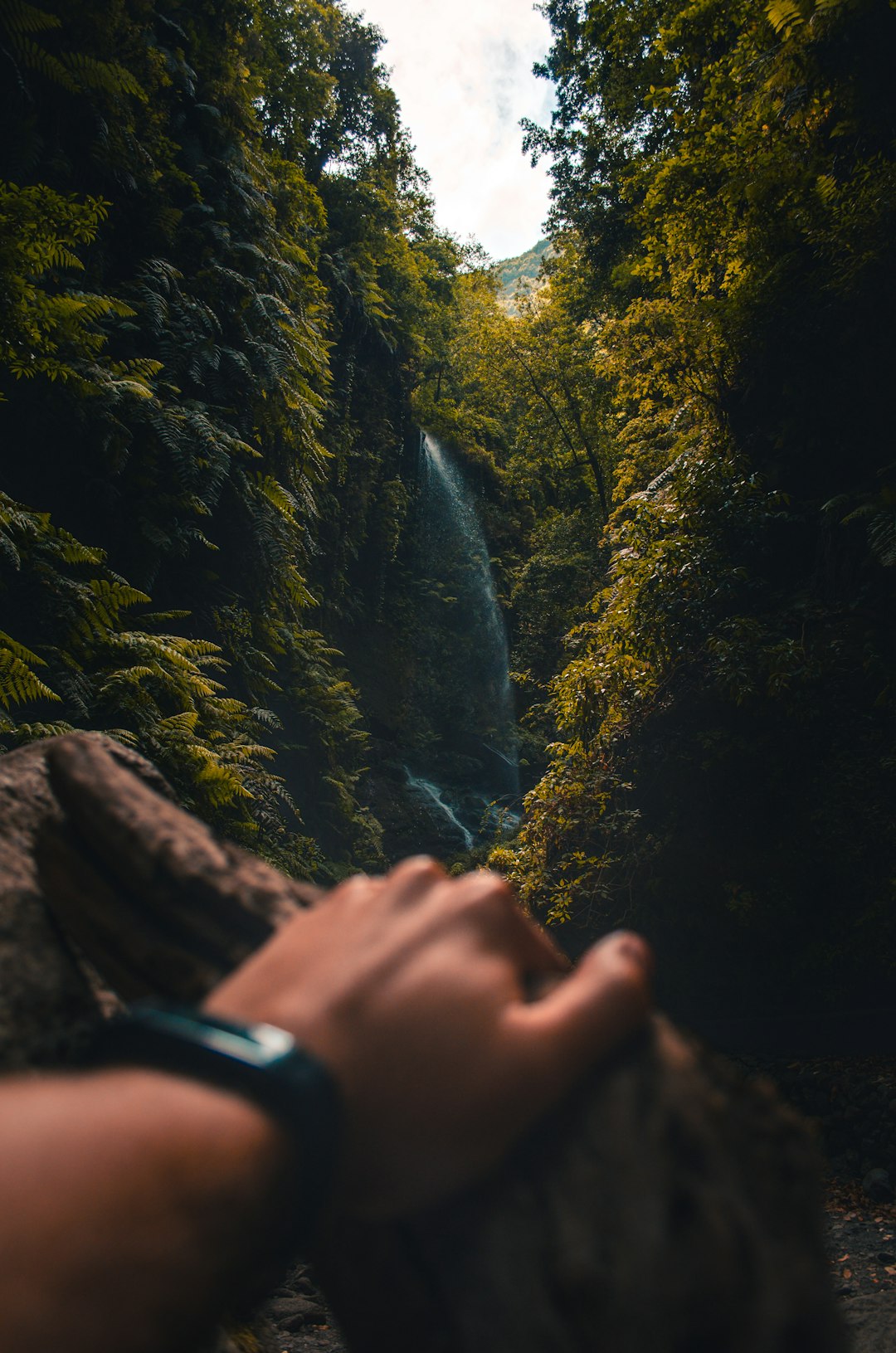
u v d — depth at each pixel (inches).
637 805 321.7
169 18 468.8
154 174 399.2
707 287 419.5
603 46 579.2
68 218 221.9
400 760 816.3
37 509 324.5
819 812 288.5
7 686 191.9
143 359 341.1
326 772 540.1
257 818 325.4
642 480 536.4
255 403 444.1
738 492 335.9
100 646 270.5
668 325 420.5
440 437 1087.6
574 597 800.9
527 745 908.0
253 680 419.2
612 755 332.2
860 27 316.2
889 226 319.6
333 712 545.0
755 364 379.6
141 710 259.3
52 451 321.4
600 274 725.3
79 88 320.8
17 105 320.2
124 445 321.4
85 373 309.0
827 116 372.5
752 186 362.0
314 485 638.5
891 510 300.7
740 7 398.9
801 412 354.3
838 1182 194.7
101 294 359.3
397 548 909.8
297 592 454.6
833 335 345.1
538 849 341.1
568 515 927.0
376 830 564.7
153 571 340.2
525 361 878.4
